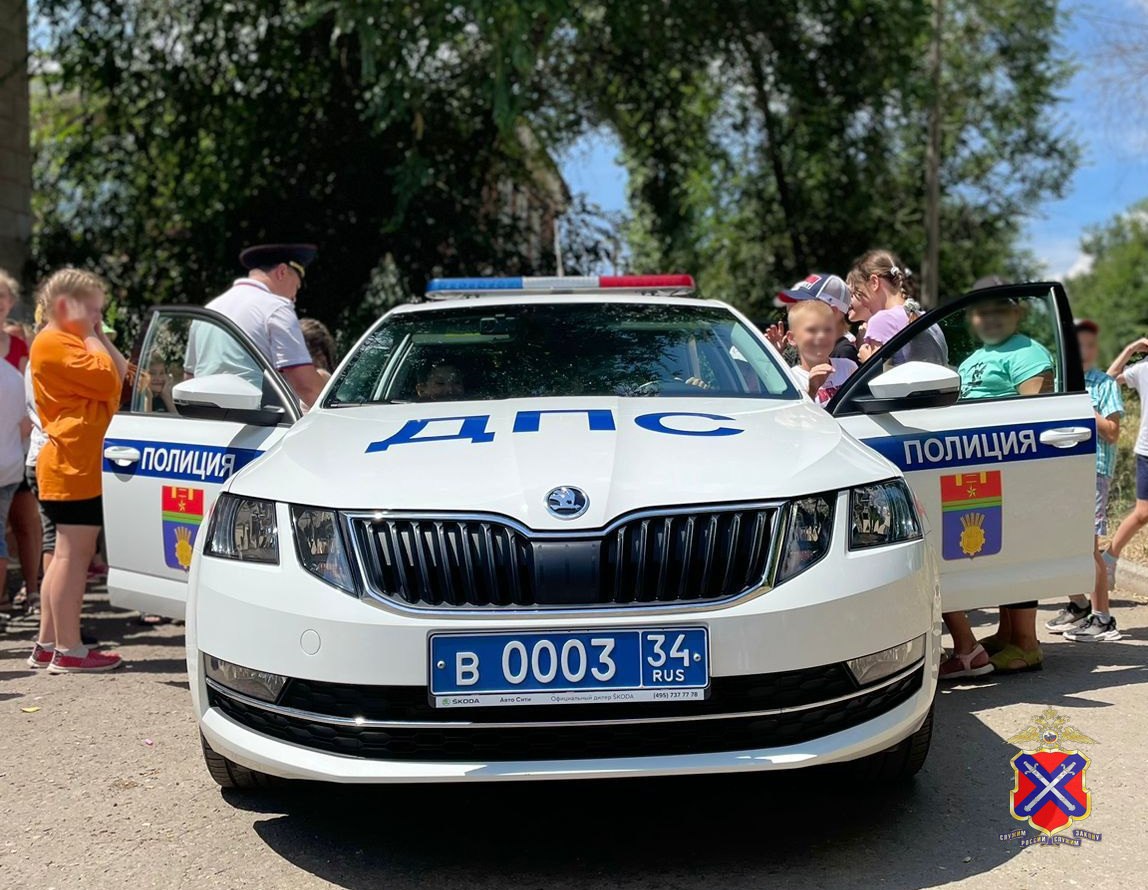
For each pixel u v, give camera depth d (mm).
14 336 7512
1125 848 3223
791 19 17531
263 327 5621
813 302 5246
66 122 17938
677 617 2947
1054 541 4535
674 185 18859
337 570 3068
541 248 17750
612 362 4418
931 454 4418
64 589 5590
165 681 5418
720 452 3338
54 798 3820
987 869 3096
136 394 5051
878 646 3121
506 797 3723
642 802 3648
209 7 15641
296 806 3695
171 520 4750
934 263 21672
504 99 13000
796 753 2994
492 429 3609
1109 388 6219
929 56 23297
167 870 3221
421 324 4793
